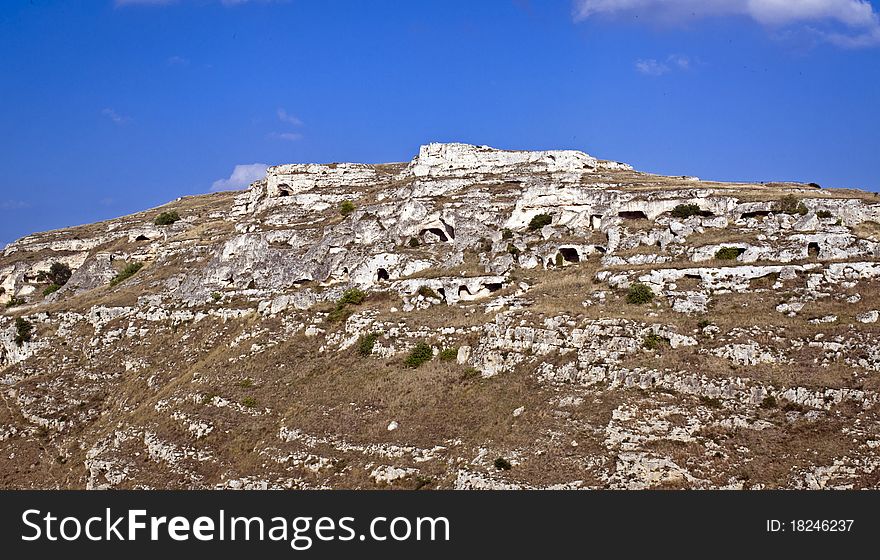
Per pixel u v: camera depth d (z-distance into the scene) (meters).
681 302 89.75
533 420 75.88
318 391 90.62
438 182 138.25
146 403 100.38
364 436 81.06
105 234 173.62
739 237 101.19
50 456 96.62
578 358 82.44
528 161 149.12
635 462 68.62
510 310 93.31
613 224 110.69
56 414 102.81
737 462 68.69
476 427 78.56
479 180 140.00
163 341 113.38
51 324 122.38
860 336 78.81
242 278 122.94
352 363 94.75
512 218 119.00
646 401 75.50
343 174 157.75
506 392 81.81
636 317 87.00
